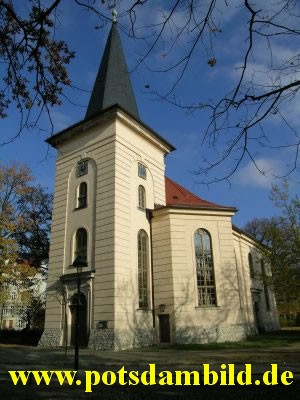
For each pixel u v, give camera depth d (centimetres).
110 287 2259
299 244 2808
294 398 871
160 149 3128
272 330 3616
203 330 2417
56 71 690
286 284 2909
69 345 2369
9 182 3553
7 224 3266
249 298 3125
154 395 940
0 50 657
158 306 2506
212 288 2567
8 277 3152
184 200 3166
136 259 2500
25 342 2998
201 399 879
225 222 2742
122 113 2681
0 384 1140
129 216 2536
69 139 2920
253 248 3497
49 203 3872
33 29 632
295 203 2938
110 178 2530
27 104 705
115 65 3077
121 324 2216
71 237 2619
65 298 2458
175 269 2528
